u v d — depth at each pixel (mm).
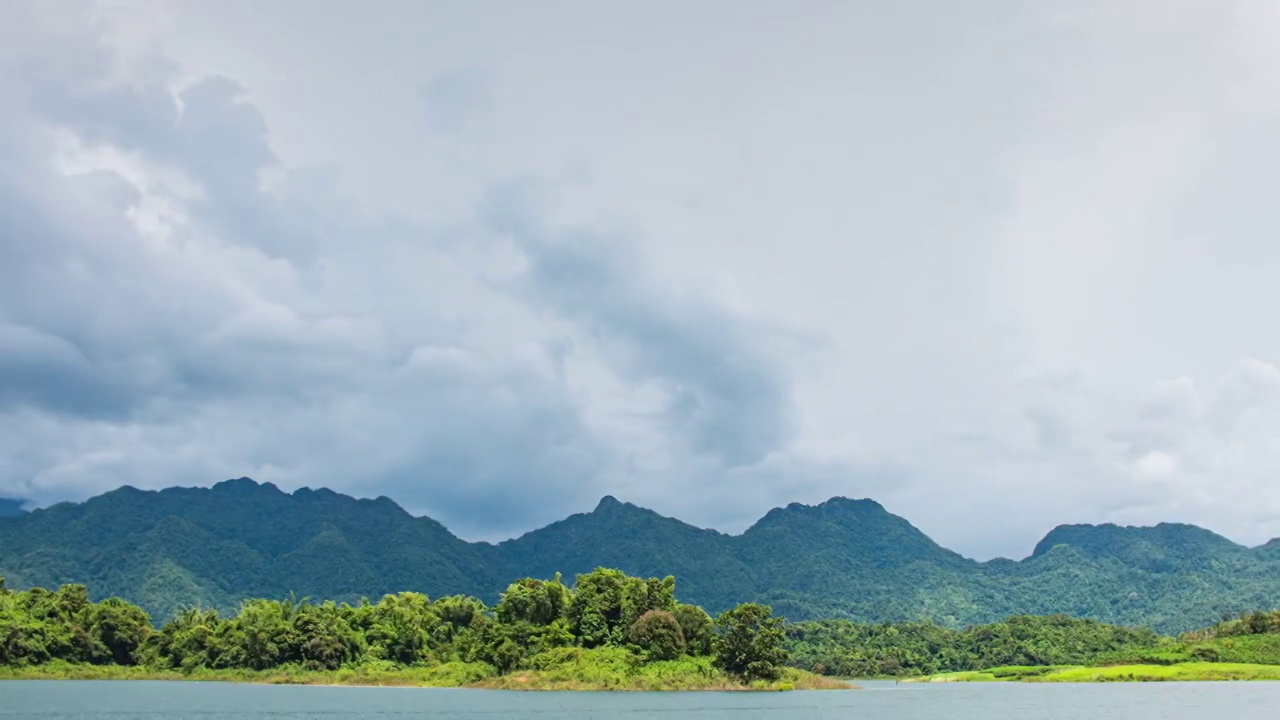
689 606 182625
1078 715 118750
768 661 171375
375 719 102688
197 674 189125
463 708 119250
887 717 114625
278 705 121250
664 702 134375
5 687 148625
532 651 176750
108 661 195250
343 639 197875
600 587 186750
